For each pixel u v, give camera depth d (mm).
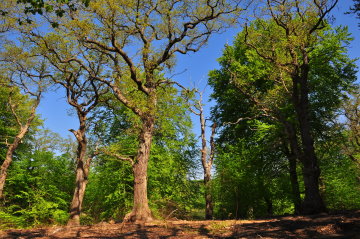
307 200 12555
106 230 11023
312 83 19875
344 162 21641
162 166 24219
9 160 21969
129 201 21703
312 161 12891
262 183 20031
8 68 19625
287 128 14398
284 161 20266
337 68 21344
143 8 14508
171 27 15672
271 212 21500
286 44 14055
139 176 14688
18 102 25203
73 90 19422
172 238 8555
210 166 24641
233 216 20172
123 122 25016
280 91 16828
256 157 20781
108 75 18875
